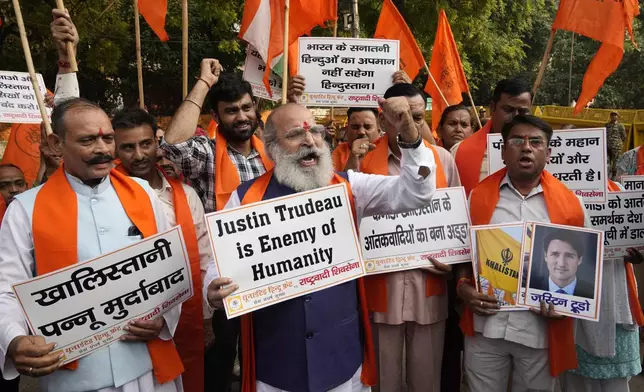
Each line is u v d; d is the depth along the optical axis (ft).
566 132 11.39
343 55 15.07
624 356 11.45
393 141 11.36
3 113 17.76
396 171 11.52
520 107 11.89
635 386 14.78
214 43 54.29
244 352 8.35
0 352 6.93
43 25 38.19
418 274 10.83
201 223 10.59
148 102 61.82
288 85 15.21
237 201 8.52
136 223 8.10
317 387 7.95
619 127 36.68
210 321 10.89
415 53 18.03
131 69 55.62
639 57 79.87
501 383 10.14
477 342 10.09
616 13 15.21
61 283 7.29
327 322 8.11
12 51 42.34
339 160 14.66
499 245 9.61
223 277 7.58
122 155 10.09
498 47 55.93
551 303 9.30
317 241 7.98
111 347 7.69
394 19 18.31
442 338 11.36
